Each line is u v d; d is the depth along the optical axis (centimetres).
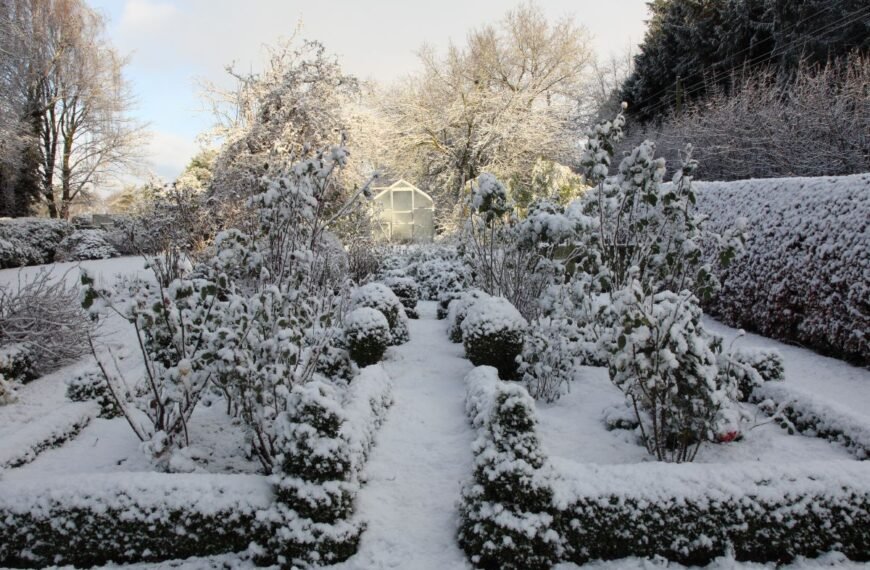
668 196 488
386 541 296
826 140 1285
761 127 1501
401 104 2528
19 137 1906
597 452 390
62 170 2673
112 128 2692
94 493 286
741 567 279
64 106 2617
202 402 481
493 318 549
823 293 685
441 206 2611
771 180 820
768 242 790
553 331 519
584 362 605
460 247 855
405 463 380
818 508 285
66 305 664
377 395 442
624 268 550
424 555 286
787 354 708
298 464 287
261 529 286
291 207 463
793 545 284
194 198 1224
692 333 338
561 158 2477
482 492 290
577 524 283
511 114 2388
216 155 1586
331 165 491
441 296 945
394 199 2559
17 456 369
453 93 2541
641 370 339
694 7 2506
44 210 2667
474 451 300
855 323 637
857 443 385
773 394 473
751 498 286
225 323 383
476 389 454
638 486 289
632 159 505
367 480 348
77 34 2505
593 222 540
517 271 664
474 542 281
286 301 387
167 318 364
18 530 281
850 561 284
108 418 471
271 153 1318
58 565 282
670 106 2512
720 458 382
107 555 283
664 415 351
